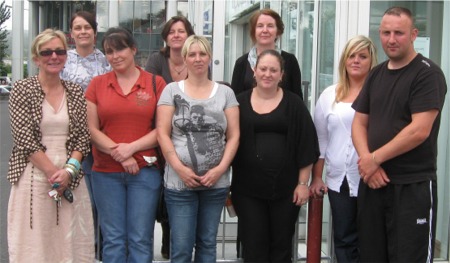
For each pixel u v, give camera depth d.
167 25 4.71
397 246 3.46
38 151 3.59
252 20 4.44
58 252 3.76
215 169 3.72
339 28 5.02
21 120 3.59
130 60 3.90
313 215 4.20
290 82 4.41
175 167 3.72
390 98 3.45
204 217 3.91
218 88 3.84
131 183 3.92
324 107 4.12
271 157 3.81
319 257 4.23
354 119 3.71
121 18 17.08
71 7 16.22
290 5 7.18
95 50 4.65
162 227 4.92
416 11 5.05
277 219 3.92
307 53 6.52
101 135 3.88
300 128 3.88
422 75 3.33
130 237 3.96
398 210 3.44
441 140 4.97
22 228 3.68
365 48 3.95
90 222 3.94
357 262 4.12
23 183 3.66
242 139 3.87
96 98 3.93
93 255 3.99
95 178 3.98
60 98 3.72
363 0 4.91
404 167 3.42
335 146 4.05
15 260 3.69
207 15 10.12
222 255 4.93
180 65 4.76
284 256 3.97
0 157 9.89
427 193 3.41
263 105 3.86
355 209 4.05
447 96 4.93
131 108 3.86
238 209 3.96
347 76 4.07
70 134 3.71
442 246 4.98
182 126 3.74
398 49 3.37
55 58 3.61
